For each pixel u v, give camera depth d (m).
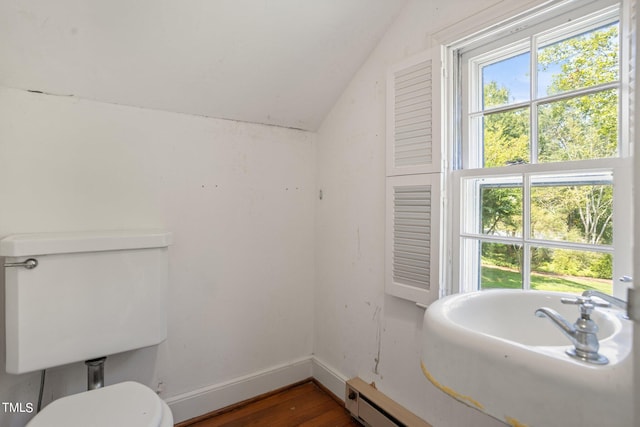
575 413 0.46
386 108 1.50
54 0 1.07
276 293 1.88
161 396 1.52
